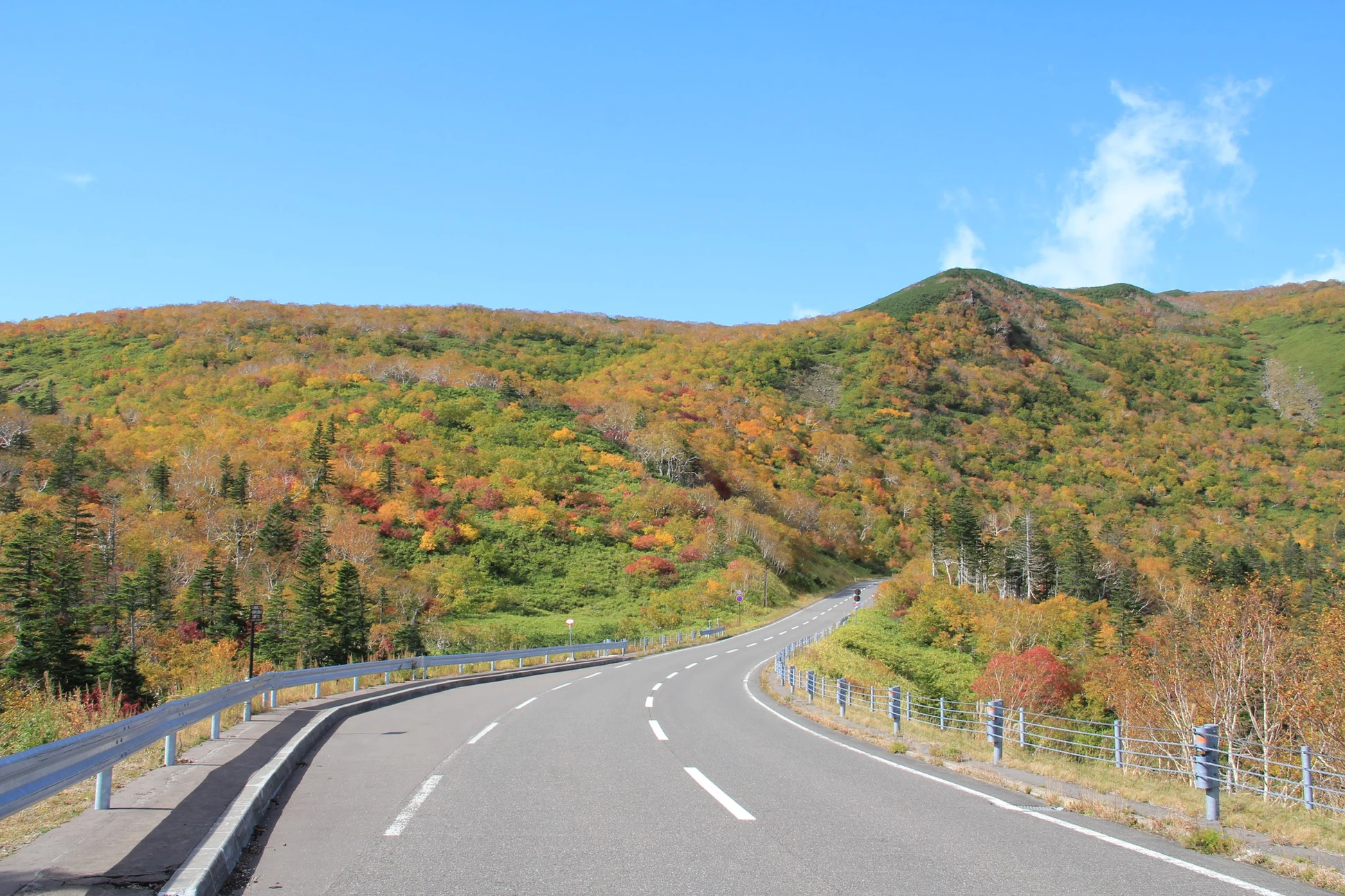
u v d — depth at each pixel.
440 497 86.38
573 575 76.69
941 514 103.06
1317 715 21.16
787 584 91.44
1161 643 28.92
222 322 172.12
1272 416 189.75
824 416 175.25
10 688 17.97
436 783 8.52
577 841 6.18
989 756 12.58
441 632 55.47
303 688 19.03
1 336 160.75
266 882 5.14
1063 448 167.38
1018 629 55.47
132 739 7.15
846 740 13.70
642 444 112.06
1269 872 5.93
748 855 5.85
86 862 5.03
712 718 16.08
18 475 75.44
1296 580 65.62
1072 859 5.98
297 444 90.88
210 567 50.31
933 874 5.47
